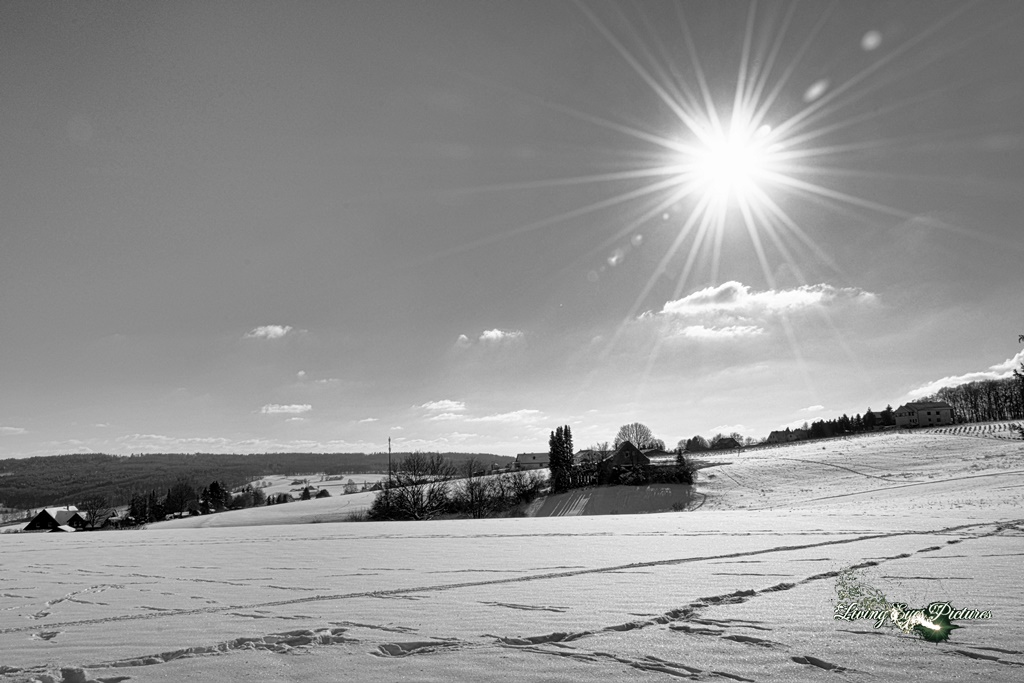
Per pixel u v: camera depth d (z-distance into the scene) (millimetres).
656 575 11383
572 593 9812
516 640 6973
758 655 6105
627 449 89125
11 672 6344
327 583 11766
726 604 8547
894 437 94438
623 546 16734
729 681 5387
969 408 148875
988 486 42969
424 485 70188
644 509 61719
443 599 9633
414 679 5684
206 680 5844
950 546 13828
